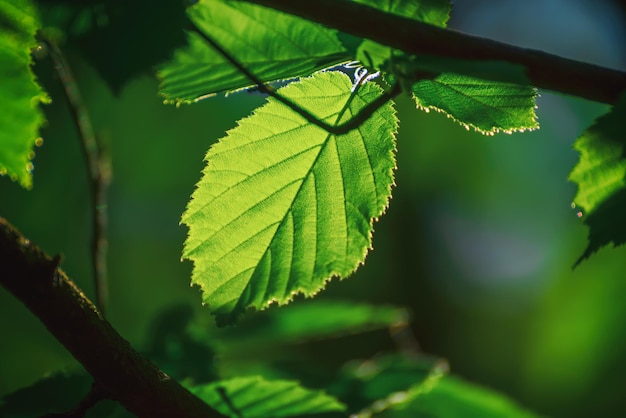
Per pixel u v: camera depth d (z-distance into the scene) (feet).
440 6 2.28
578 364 6.18
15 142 2.31
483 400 2.83
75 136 6.59
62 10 2.16
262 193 2.45
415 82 2.32
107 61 2.15
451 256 9.62
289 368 2.76
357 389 2.67
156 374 2.27
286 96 2.41
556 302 6.24
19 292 2.20
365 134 2.44
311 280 2.46
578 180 2.33
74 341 2.22
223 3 2.30
